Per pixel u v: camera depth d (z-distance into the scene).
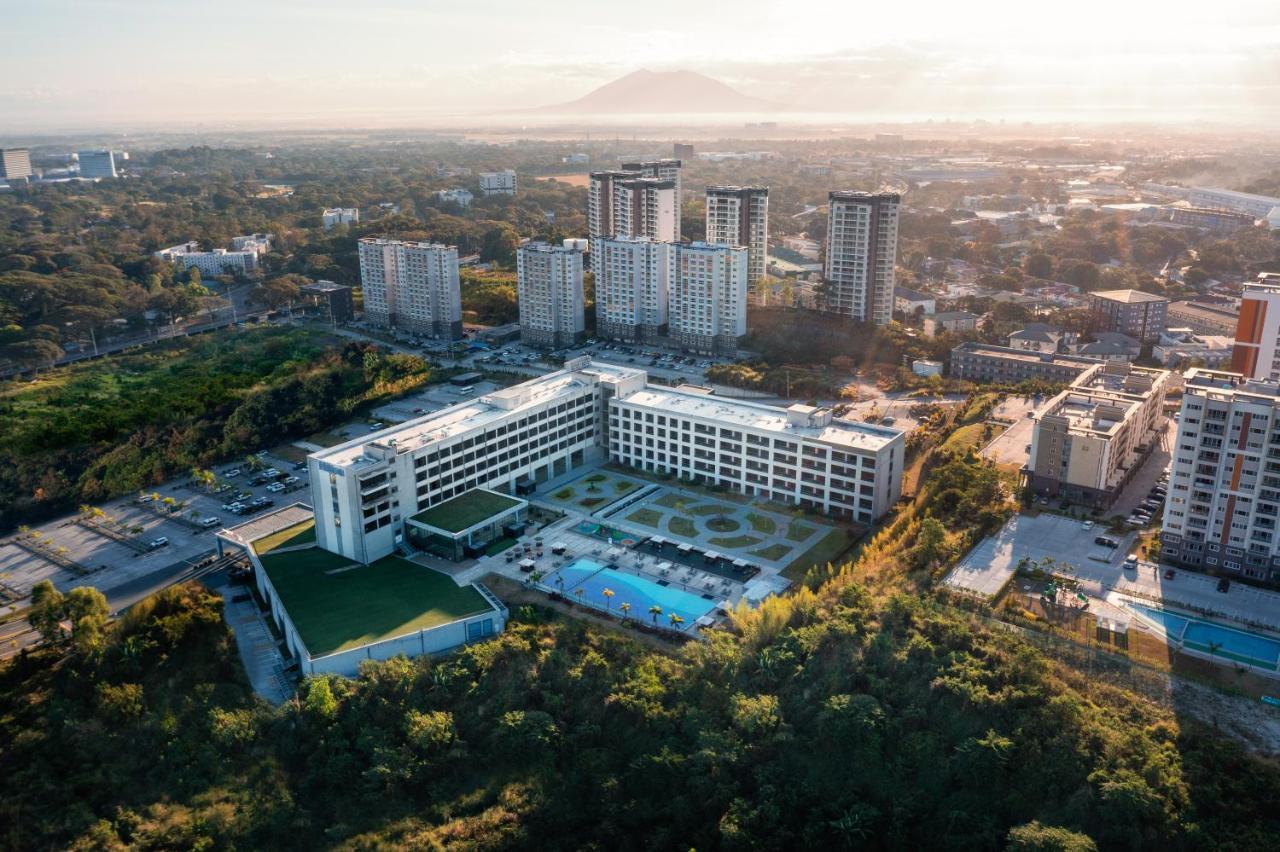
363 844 161.50
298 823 165.00
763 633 193.88
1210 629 189.88
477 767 176.12
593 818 168.38
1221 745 155.00
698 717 177.25
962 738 164.25
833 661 183.38
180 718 184.38
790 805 163.25
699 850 159.50
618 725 180.12
